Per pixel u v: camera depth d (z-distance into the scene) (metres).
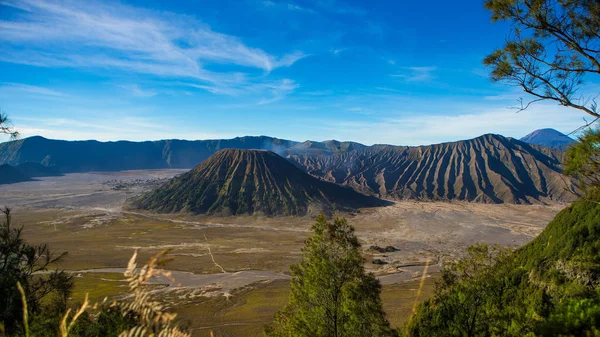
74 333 9.87
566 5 6.94
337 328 13.55
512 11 7.39
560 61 7.27
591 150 6.20
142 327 2.41
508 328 15.13
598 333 9.99
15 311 8.31
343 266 13.31
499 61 7.64
